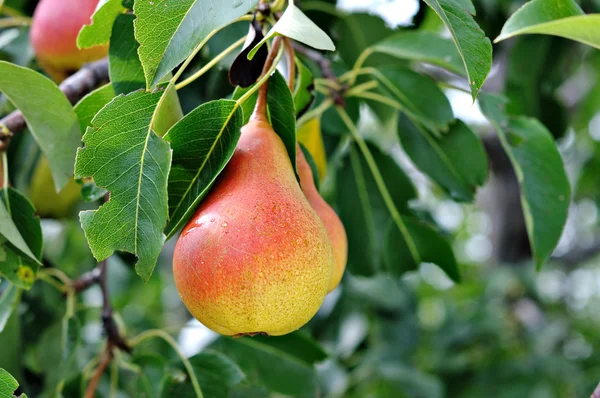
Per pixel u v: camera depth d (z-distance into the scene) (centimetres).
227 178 64
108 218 63
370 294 145
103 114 63
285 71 78
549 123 116
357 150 93
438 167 90
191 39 61
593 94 204
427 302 241
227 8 61
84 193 73
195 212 64
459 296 225
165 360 85
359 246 94
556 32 66
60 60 82
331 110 92
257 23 67
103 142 63
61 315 96
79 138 73
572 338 208
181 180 65
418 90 85
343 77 87
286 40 68
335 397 137
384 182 93
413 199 93
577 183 227
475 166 89
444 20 62
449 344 182
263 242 61
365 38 100
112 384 87
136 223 63
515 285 193
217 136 65
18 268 73
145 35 61
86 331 139
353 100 91
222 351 91
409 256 93
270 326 62
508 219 204
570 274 249
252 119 66
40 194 95
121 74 71
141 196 63
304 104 75
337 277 70
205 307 62
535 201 84
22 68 70
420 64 115
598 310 335
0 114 92
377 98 86
